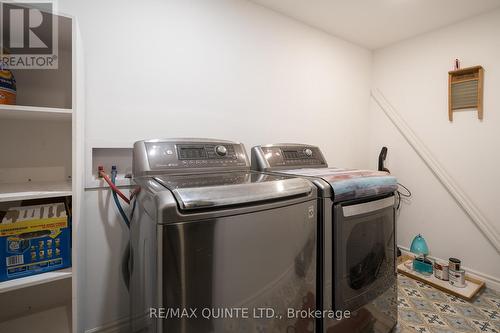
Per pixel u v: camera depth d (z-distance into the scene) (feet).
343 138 8.00
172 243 2.43
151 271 2.60
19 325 3.56
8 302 3.82
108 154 4.51
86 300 4.27
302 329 3.51
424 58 7.51
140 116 4.64
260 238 2.96
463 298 5.89
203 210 2.58
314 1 5.97
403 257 7.89
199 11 5.22
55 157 4.03
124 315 4.55
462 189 6.84
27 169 3.87
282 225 3.17
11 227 3.02
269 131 6.31
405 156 7.99
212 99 5.42
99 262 4.36
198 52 5.22
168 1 4.86
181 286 2.48
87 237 4.26
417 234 7.79
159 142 4.10
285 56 6.56
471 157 6.66
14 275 3.03
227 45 5.59
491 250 6.40
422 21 6.82
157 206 2.41
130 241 4.18
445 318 5.26
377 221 4.48
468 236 6.77
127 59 4.50
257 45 6.04
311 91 7.14
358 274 4.17
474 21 6.53
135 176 3.84
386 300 4.72
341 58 7.84
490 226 6.39
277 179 3.49
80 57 3.67
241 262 2.82
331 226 3.76
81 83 3.76
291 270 3.30
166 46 4.86
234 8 5.67
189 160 4.17
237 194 2.78
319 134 7.38
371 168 8.73
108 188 4.40
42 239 3.19
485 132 6.41
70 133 4.11
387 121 8.41
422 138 7.61
